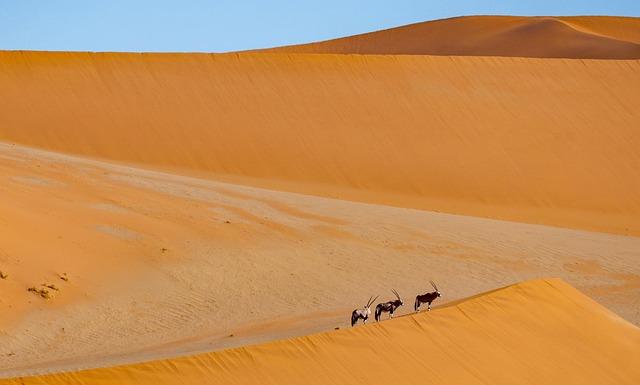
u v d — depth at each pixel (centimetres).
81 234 5812
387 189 9569
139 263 5644
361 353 3097
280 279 5791
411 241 6969
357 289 5803
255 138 10038
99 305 4966
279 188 8938
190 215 6750
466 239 7231
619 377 3616
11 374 3638
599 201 9894
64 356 4212
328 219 7269
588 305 4009
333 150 10038
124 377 2656
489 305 3659
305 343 3031
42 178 7025
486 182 9881
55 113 9844
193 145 9769
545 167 10306
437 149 10331
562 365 3534
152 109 10225
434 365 3203
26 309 4716
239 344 4128
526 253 7088
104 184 7225
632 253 7525
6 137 9288
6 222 5550
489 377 3281
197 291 5403
